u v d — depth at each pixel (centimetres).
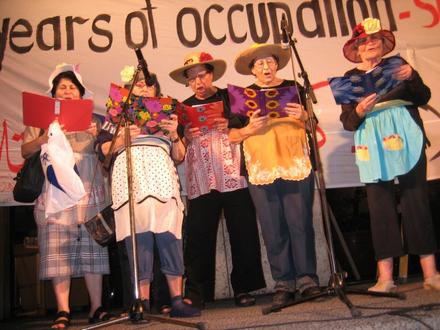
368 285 340
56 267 273
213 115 279
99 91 374
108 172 272
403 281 328
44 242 277
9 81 372
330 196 406
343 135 373
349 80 258
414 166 262
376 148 267
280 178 275
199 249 298
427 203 263
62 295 276
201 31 386
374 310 204
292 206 270
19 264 444
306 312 221
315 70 381
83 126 259
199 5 390
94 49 380
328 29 388
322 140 372
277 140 272
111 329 236
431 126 372
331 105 376
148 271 242
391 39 286
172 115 255
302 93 278
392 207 269
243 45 384
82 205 285
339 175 368
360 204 409
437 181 393
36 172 279
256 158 270
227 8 390
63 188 254
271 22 388
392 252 262
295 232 268
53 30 382
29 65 375
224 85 377
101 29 384
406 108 271
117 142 256
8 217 421
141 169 249
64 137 254
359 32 278
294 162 268
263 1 391
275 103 251
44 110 247
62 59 378
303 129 278
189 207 305
